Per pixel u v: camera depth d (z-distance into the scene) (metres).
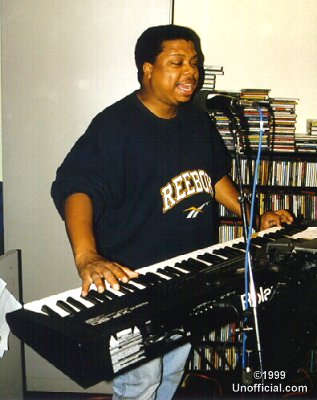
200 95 1.23
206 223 1.52
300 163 2.22
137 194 1.36
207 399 2.14
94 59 1.88
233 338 2.22
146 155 1.35
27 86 1.90
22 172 1.96
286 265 1.18
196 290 1.01
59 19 1.85
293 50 2.38
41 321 0.84
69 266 2.02
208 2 2.37
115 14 1.85
